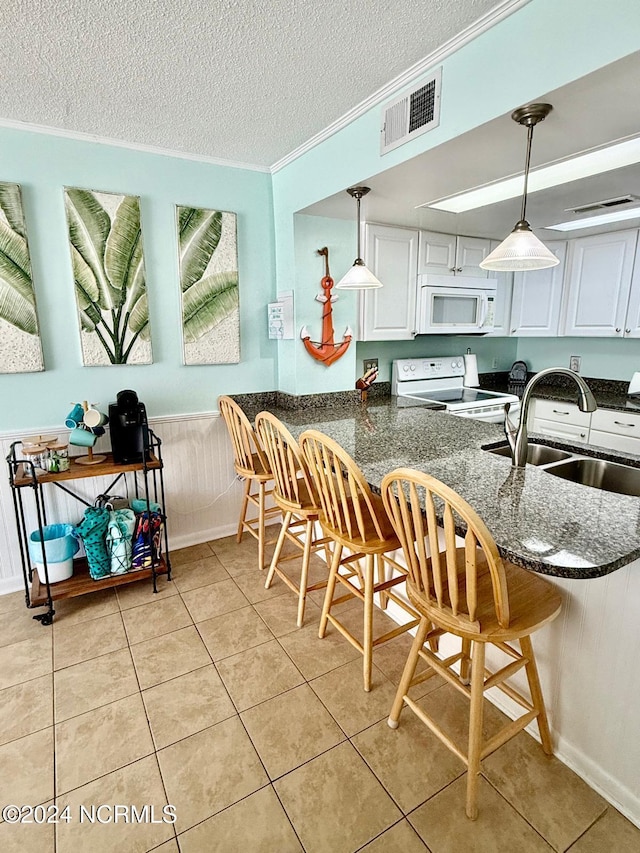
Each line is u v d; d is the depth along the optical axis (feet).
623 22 3.75
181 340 8.90
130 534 7.85
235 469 9.15
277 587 8.17
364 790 4.60
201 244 8.75
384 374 12.05
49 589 7.24
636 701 4.17
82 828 4.27
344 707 5.59
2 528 7.84
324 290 9.31
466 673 5.74
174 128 7.35
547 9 4.24
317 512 6.49
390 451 6.38
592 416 10.71
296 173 8.46
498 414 11.25
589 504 4.51
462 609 4.19
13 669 6.23
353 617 7.33
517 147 5.56
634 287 10.46
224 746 5.08
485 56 4.83
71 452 8.25
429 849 4.08
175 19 4.69
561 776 4.70
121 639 6.82
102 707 5.60
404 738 5.17
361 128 6.72
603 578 4.28
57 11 4.54
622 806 4.37
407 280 10.40
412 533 4.53
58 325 7.77
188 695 5.78
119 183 7.93
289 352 9.49
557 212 8.89
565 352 13.15
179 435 9.20
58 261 7.62
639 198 7.89
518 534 3.88
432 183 6.89
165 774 4.77
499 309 12.67
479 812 4.37
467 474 5.39
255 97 6.35
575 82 4.13
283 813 4.39
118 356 8.23
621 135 5.25
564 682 4.73
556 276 12.00
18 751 5.02
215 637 6.86
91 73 5.72
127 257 8.04
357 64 5.56
